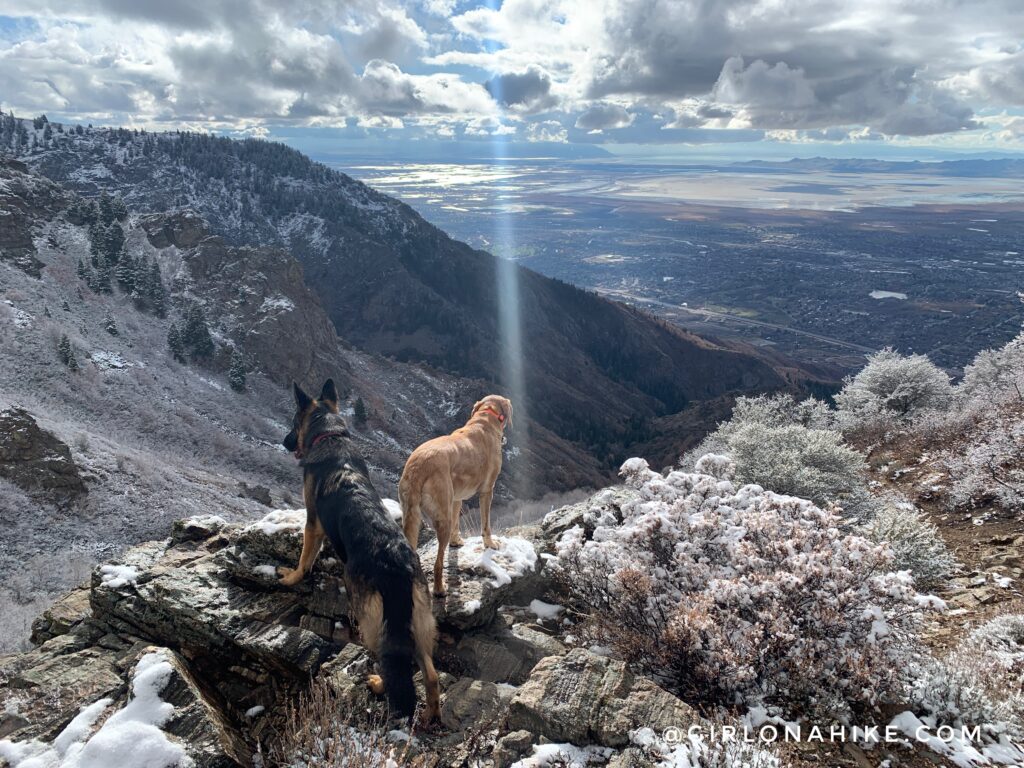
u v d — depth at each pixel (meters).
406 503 5.71
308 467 5.71
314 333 105.06
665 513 6.30
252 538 6.29
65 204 98.56
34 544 32.78
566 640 6.12
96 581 6.09
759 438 13.65
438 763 4.14
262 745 4.57
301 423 6.10
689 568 5.72
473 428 6.55
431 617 4.59
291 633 5.23
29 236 83.56
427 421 110.56
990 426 15.16
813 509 6.24
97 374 63.84
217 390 79.88
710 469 8.27
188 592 5.76
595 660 4.89
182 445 61.50
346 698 4.60
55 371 59.97
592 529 7.97
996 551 9.56
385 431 97.25
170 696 4.38
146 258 92.75
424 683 4.56
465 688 4.95
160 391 69.62
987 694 4.88
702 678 4.88
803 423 26.73
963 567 9.22
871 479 15.91
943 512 11.91
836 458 12.45
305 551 5.71
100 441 46.03
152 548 6.84
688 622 4.85
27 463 36.56
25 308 68.56
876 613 5.05
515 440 107.56
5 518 33.25
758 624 4.91
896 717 4.62
